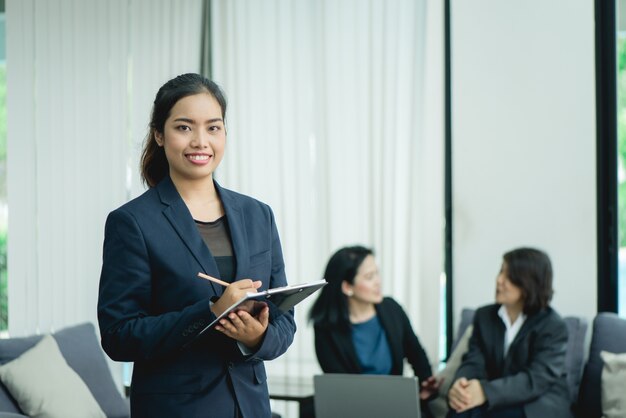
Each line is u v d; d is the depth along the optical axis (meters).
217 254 1.72
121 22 4.52
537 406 3.30
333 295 3.58
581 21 3.99
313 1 4.33
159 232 1.67
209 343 1.67
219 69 4.46
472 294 4.14
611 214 3.96
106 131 4.53
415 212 4.20
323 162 4.32
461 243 4.16
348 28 4.28
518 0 4.07
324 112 4.31
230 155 4.44
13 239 4.62
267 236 1.80
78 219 4.54
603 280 3.96
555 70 4.02
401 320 3.70
